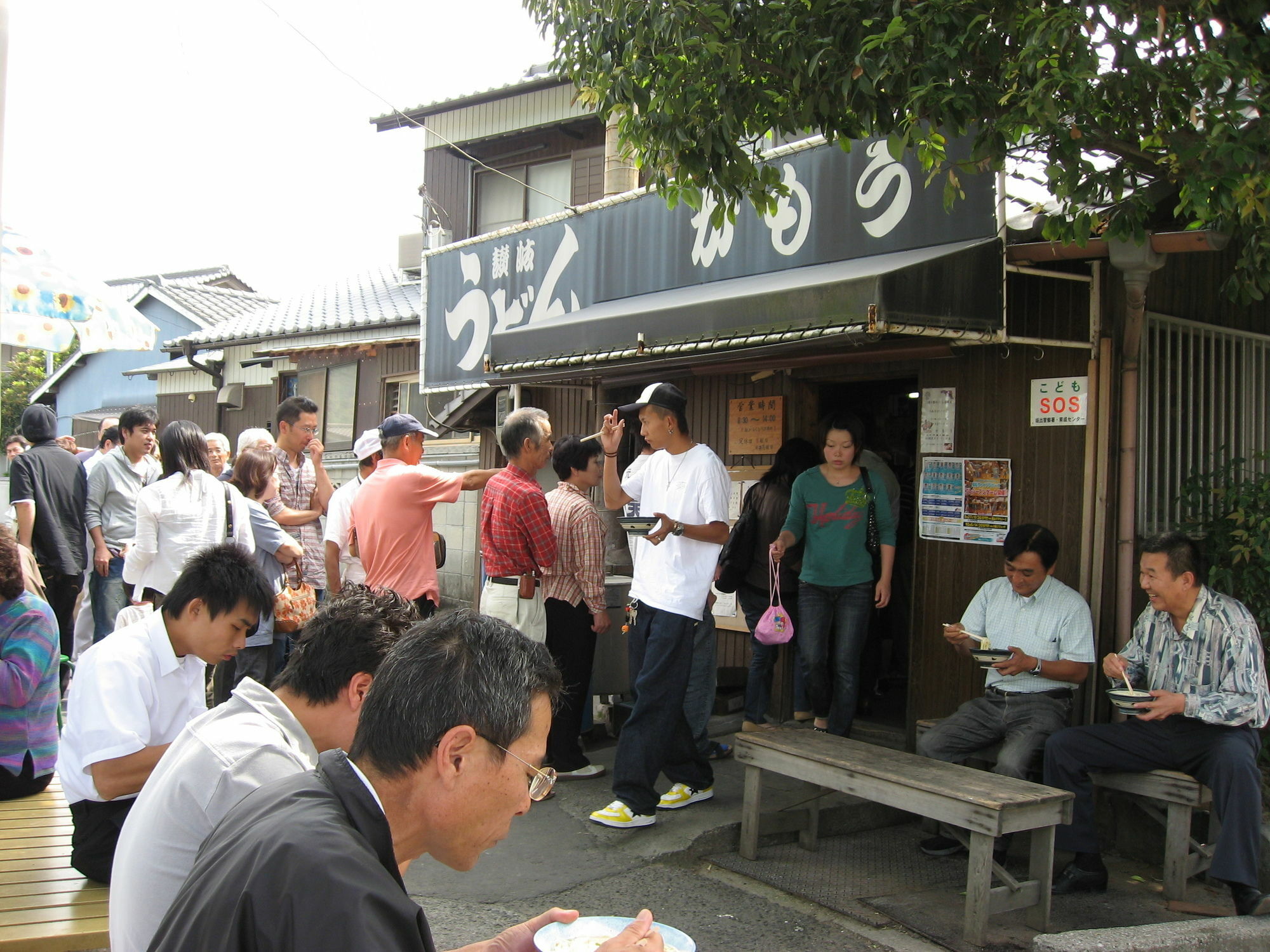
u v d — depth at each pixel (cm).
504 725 152
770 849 480
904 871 454
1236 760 387
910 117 398
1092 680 489
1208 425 556
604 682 636
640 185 908
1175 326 535
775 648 667
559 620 550
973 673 543
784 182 601
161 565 534
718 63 446
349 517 593
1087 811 421
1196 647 415
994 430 538
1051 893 398
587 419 918
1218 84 375
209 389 1723
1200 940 350
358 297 1507
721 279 647
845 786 415
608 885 421
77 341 599
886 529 560
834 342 457
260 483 581
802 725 616
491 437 1117
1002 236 481
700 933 382
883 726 628
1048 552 466
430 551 536
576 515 553
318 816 139
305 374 1456
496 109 1295
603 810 493
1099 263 493
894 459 813
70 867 312
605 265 741
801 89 450
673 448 489
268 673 570
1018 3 391
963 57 400
